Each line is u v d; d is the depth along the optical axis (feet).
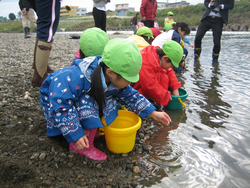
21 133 5.64
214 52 16.61
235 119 7.22
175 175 4.74
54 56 15.72
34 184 4.17
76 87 4.71
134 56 4.42
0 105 6.81
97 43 5.73
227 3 15.49
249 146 5.74
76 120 4.66
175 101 8.08
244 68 13.87
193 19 86.48
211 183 4.47
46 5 7.54
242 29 65.46
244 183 4.45
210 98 9.00
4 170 4.25
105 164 5.05
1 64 12.14
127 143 5.44
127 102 5.80
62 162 4.90
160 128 6.89
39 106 7.34
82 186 4.29
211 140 6.07
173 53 7.56
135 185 4.41
